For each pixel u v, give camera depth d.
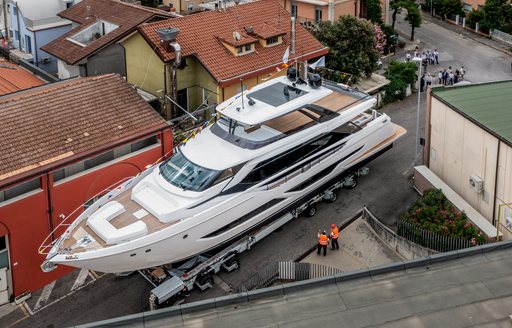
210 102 33.84
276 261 24.23
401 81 39.69
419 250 23.69
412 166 31.05
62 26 46.09
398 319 14.87
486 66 47.00
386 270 16.39
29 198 22.72
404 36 53.94
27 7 46.06
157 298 20.75
